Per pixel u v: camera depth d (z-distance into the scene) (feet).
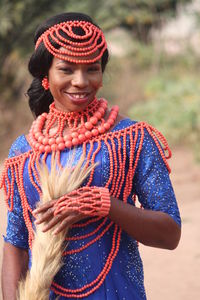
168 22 51.98
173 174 31.37
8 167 7.82
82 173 7.19
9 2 41.68
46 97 8.22
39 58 7.58
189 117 33.53
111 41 49.73
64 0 43.39
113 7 48.80
